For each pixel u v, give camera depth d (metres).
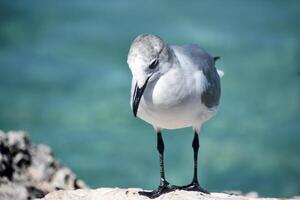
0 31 35.78
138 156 25.28
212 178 24.34
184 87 10.53
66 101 29.19
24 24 36.56
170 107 10.55
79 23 36.59
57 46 34.00
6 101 29.27
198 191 11.55
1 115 28.38
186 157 24.78
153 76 10.36
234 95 29.22
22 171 14.07
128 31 35.56
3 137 14.09
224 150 25.41
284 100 28.95
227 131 26.55
